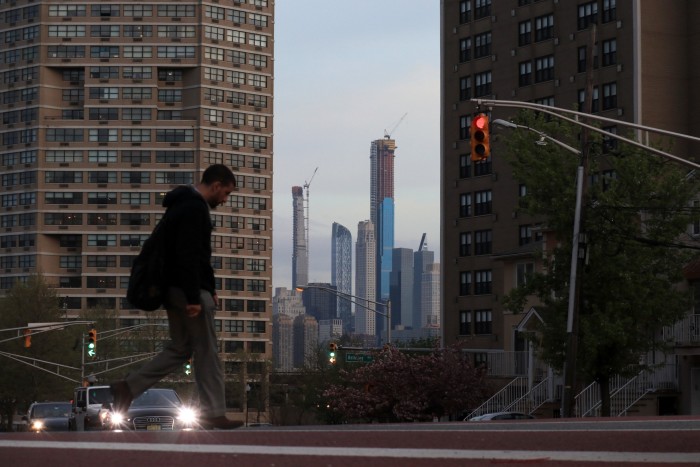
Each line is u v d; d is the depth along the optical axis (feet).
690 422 40.19
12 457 23.75
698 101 279.90
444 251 319.06
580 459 22.75
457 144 320.29
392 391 229.86
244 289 540.11
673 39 282.97
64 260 527.40
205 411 32.91
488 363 233.76
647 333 149.79
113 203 526.16
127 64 529.86
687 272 167.12
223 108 536.83
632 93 279.28
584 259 123.13
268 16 551.18
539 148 140.77
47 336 323.57
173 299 32.27
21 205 528.63
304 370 337.93
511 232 301.22
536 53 303.07
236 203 540.52
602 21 287.89
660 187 137.18
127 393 32.50
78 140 527.40
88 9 530.27
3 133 536.01
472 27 320.29
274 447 25.55
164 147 529.04
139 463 22.24
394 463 21.95
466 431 31.22
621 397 168.45
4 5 539.70
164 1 531.50
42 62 528.63
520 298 144.87
